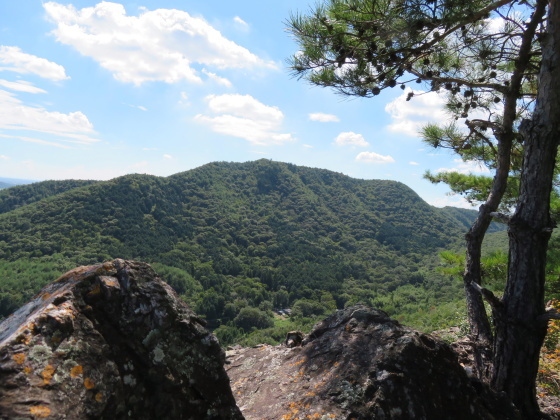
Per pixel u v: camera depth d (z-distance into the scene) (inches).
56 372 60.3
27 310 73.9
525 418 123.0
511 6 149.4
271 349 156.4
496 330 133.4
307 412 96.8
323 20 152.3
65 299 71.7
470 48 179.3
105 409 62.1
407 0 132.8
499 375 130.3
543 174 124.6
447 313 733.9
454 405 100.8
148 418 67.4
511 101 164.1
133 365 70.2
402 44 142.6
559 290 231.9
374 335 121.9
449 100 221.1
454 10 126.8
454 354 116.6
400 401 97.0
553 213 240.5
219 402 77.2
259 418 100.9
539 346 125.0
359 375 105.5
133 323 74.5
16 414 52.5
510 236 131.5
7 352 59.1
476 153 237.6
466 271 172.4
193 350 78.7
